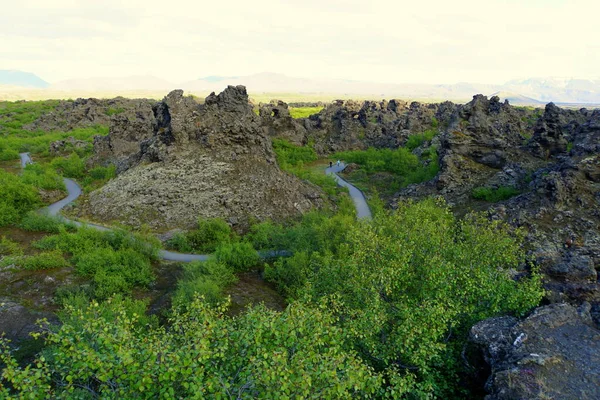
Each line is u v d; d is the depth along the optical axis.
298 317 16.33
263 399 12.62
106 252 43.25
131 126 98.56
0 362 25.61
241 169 66.00
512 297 21.30
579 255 29.98
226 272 41.78
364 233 27.73
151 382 13.02
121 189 63.75
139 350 14.99
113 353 13.82
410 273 23.81
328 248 42.22
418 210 38.38
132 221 57.25
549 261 29.23
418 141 103.44
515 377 15.95
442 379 19.44
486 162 60.38
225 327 16.38
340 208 63.91
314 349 16.44
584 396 15.08
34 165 87.00
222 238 52.41
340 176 89.25
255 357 13.80
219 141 68.81
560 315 19.86
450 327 21.20
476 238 27.06
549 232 35.38
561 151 56.94
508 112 90.38
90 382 15.67
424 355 17.92
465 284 22.23
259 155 69.50
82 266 40.88
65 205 65.88
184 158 66.44
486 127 65.06
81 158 99.62
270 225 54.47
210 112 70.44
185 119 69.00
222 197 61.03
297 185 70.44
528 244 34.38
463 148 61.97
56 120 150.50
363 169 91.62
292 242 48.09
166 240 52.97
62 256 44.91
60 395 13.55
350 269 23.98
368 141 123.12
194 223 56.72
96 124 148.50
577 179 39.97
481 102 74.56
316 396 13.10
